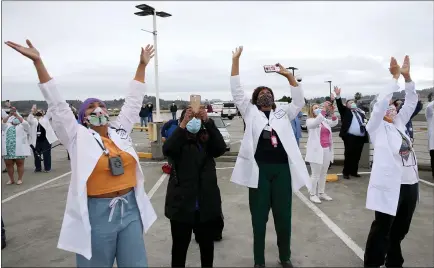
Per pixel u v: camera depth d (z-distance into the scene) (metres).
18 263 4.27
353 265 4.07
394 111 3.92
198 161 3.36
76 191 2.65
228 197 7.16
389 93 3.68
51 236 5.16
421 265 4.05
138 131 23.92
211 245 3.45
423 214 5.89
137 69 3.38
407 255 4.32
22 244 4.87
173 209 3.33
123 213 2.82
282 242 3.92
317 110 6.48
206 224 3.40
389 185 3.64
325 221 5.58
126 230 2.84
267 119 3.95
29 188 8.31
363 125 8.42
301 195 7.18
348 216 5.82
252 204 3.92
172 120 6.17
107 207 2.75
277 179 3.87
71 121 2.78
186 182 3.33
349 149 8.52
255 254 3.92
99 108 2.93
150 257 4.38
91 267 2.75
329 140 6.68
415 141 15.80
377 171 3.73
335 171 9.66
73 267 4.15
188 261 4.23
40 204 6.91
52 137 10.51
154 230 5.32
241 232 5.19
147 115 23.86
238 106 4.03
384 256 3.83
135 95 3.31
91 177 2.73
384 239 3.77
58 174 10.08
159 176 9.27
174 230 3.39
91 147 2.74
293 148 3.89
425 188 7.68
